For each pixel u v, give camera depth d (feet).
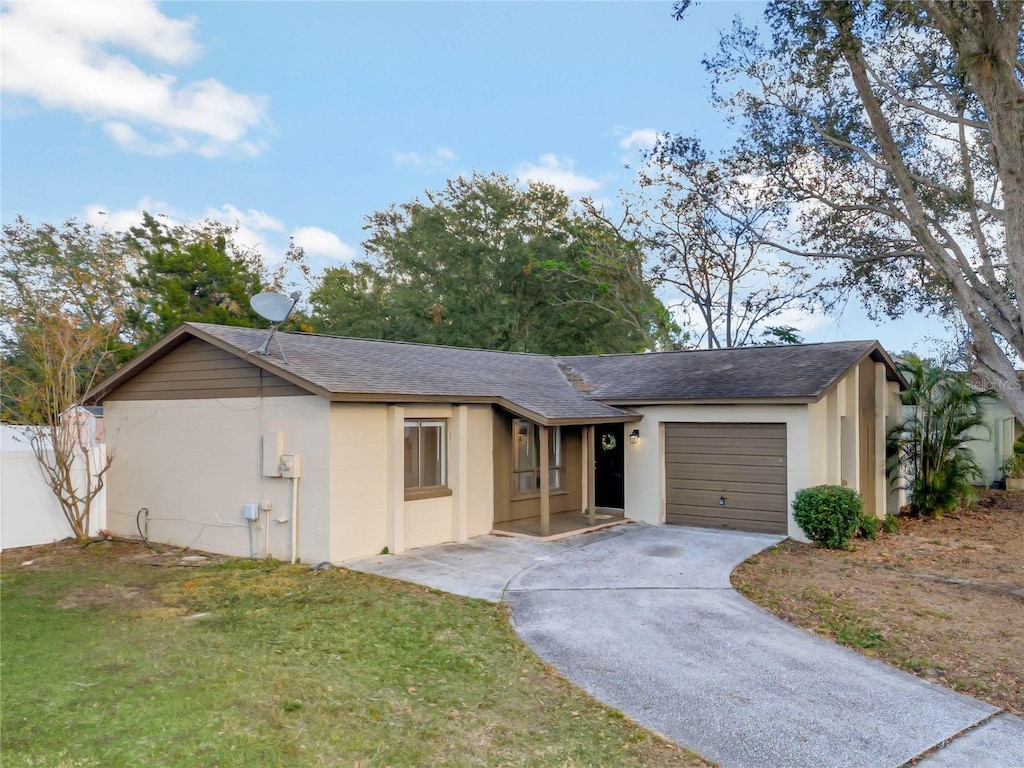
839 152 46.47
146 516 39.37
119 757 12.84
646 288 100.53
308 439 31.94
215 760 12.88
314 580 28.30
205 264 83.46
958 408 49.57
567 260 102.37
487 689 17.29
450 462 37.32
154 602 25.31
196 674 17.48
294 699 15.97
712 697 17.25
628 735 15.02
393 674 18.02
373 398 31.89
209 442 36.19
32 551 36.32
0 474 36.96
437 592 26.53
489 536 38.40
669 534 39.17
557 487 45.78
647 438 44.04
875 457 46.60
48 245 90.12
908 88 42.73
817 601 25.73
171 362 38.24
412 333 99.45
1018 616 24.08
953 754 14.51
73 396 39.11
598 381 50.08
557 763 13.52
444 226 104.88
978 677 18.79
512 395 40.11
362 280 115.24
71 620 22.84
